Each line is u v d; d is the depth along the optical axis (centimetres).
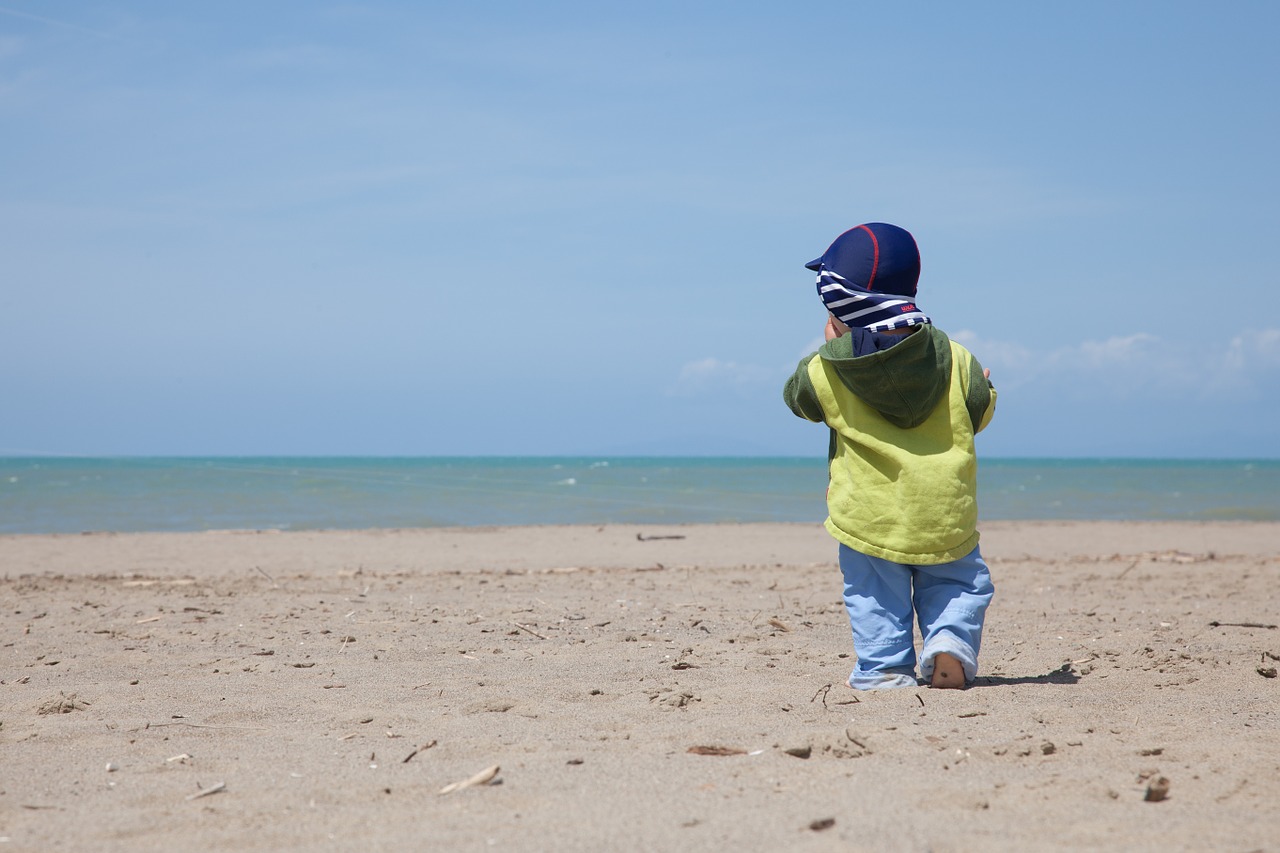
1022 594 741
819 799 233
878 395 362
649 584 816
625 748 288
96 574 927
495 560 1103
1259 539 1415
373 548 1237
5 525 1819
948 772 256
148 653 477
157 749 296
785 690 375
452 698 372
